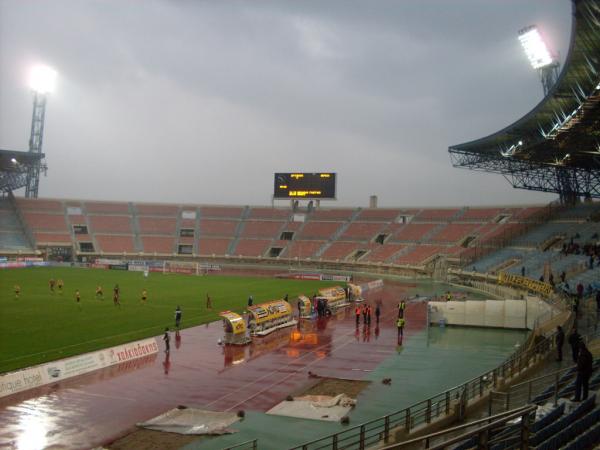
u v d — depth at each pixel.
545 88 62.88
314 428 21.22
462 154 74.38
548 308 40.91
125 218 135.75
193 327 43.31
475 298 63.44
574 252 65.50
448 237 108.56
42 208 130.50
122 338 38.00
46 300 55.53
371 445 18.56
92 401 24.56
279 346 37.19
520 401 21.00
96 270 96.94
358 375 29.45
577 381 15.42
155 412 23.12
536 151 65.12
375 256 111.56
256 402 24.55
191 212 141.75
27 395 25.34
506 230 96.94
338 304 55.41
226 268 112.75
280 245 126.81
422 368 31.02
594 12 34.75
